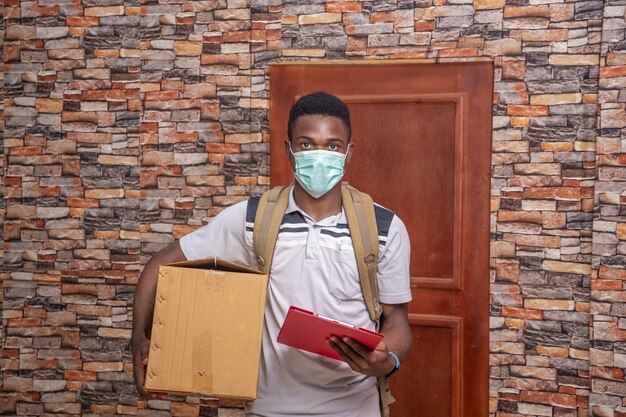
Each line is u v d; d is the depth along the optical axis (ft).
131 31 9.48
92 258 9.72
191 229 9.47
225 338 4.54
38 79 9.72
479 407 8.95
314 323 4.21
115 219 9.66
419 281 9.07
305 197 5.00
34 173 9.79
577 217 8.43
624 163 8.15
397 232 5.00
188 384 4.52
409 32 8.82
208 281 4.59
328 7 9.00
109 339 9.73
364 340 4.22
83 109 9.66
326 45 9.04
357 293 4.88
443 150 8.95
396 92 9.02
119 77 9.55
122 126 9.59
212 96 9.32
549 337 8.58
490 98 8.73
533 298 8.63
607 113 8.18
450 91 8.86
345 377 4.90
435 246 9.05
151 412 9.64
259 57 9.19
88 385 9.78
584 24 8.30
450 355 9.07
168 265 4.61
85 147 9.68
